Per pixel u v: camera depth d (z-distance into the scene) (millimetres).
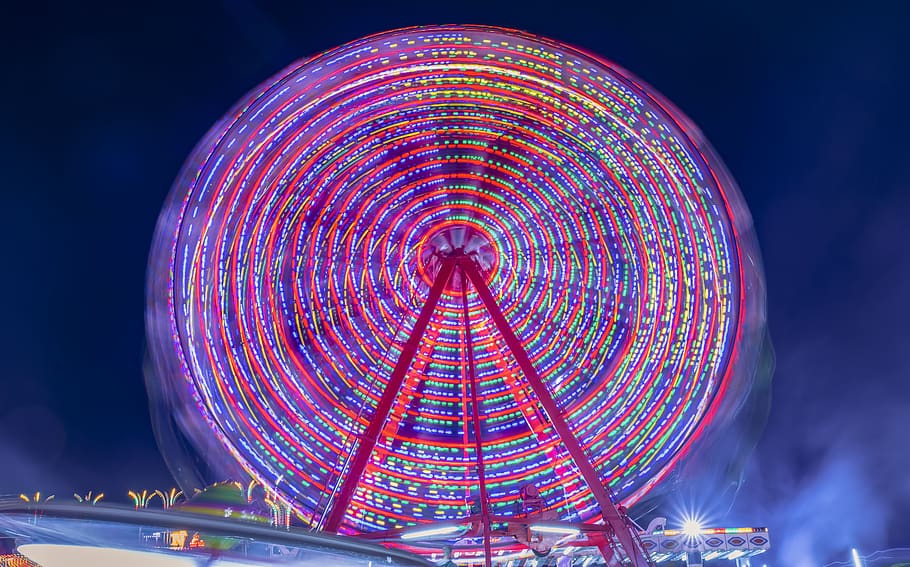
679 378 19312
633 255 20844
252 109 19250
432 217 22406
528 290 22125
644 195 20688
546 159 22125
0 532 6746
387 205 22094
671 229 20141
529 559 17594
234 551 6570
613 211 21188
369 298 21562
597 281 21250
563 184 21922
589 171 21547
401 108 21734
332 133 21000
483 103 21859
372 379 20984
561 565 19203
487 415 21250
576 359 21109
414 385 21359
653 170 20484
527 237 22125
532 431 20609
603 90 20484
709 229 19594
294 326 19953
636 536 15469
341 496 15219
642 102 20000
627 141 20797
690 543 19891
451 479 20125
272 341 19312
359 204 21812
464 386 21625
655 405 19453
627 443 19438
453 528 14352
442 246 22375
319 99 20344
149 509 6391
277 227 20109
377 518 18891
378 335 21484
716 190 19453
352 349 20922
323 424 19594
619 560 15680
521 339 21938
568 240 21719
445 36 20469
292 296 20125
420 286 22391
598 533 15891
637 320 20438
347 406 20188
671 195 20203
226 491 17344
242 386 18250
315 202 21016
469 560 15812
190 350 17312
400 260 22109
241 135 19172
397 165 22281
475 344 22125
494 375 21734
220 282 18547
